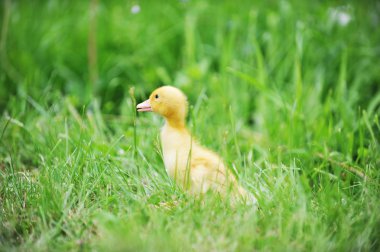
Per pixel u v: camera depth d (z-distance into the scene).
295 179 7.34
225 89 10.95
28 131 8.80
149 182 7.45
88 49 12.73
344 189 7.43
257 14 12.95
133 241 5.94
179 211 6.50
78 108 11.24
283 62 11.89
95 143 8.24
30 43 12.85
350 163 8.05
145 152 8.52
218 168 7.10
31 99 9.84
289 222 6.29
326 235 6.39
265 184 7.24
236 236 6.11
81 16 13.46
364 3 13.03
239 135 9.67
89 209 6.76
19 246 6.34
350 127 9.47
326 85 11.60
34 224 6.68
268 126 9.93
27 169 8.61
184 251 5.99
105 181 7.31
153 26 13.00
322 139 9.09
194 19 12.70
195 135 8.55
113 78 12.13
